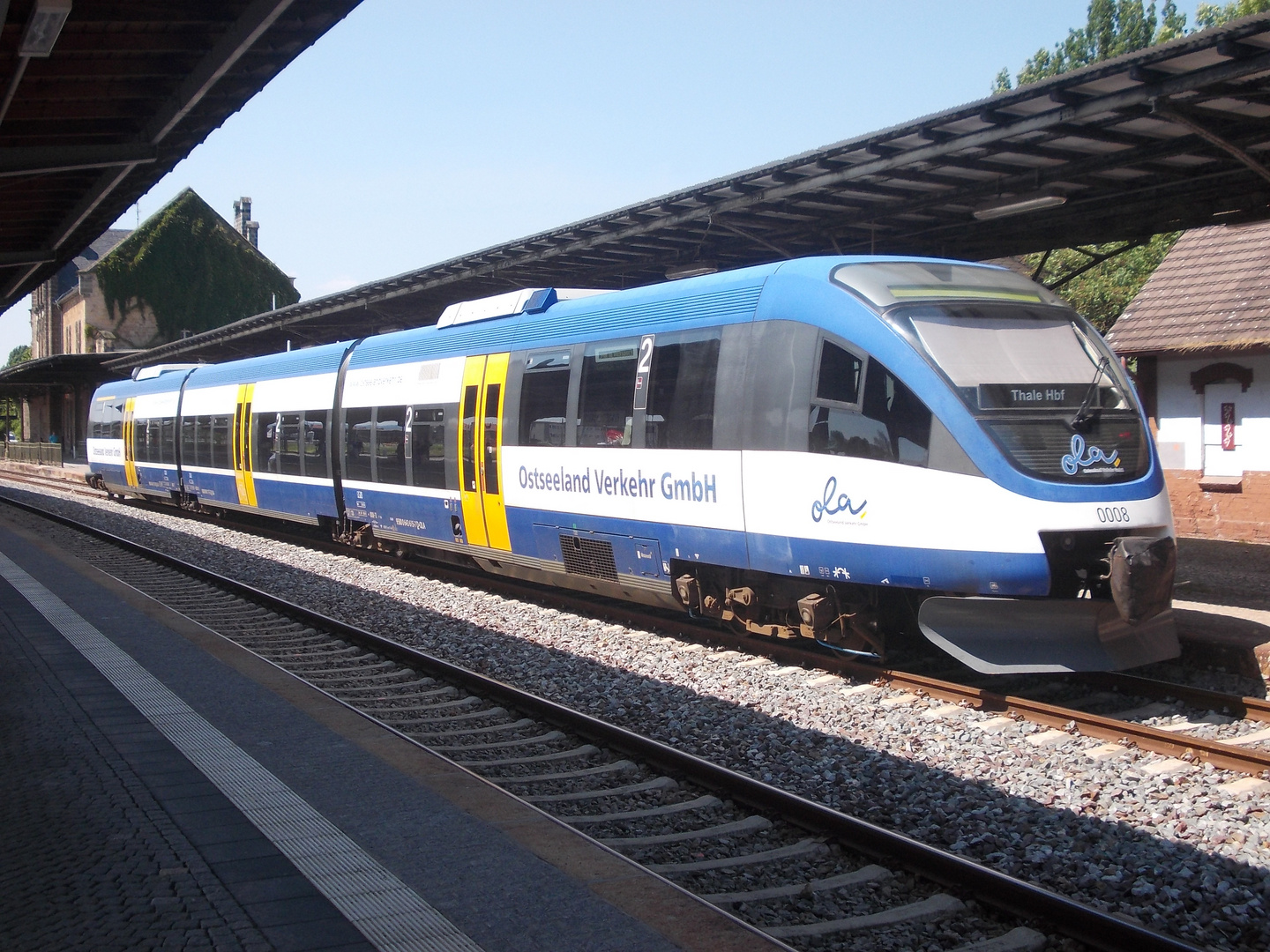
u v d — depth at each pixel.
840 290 9.37
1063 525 8.25
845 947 4.61
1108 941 4.50
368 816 5.46
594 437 11.73
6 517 25.47
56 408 66.69
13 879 4.68
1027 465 8.35
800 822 5.98
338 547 19.23
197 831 5.23
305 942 4.07
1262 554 16.12
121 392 31.05
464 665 10.27
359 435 17.09
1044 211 13.60
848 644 9.74
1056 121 9.56
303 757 6.48
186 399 25.33
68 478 42.41
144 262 64.88
